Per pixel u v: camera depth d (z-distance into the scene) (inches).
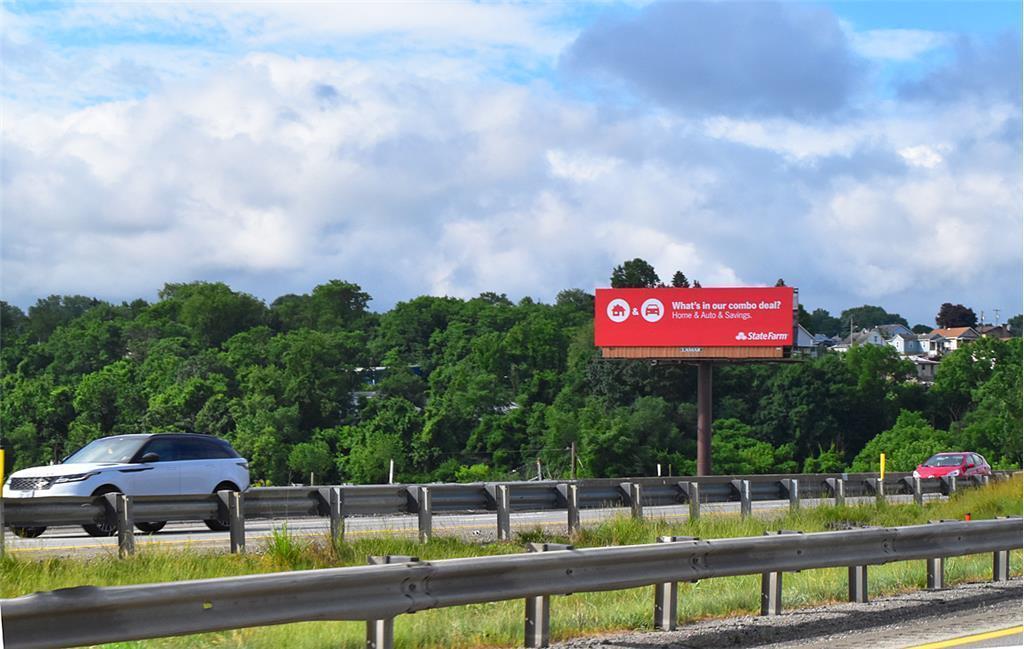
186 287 7071.9
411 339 6569.9
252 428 4687.5
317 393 5009.8
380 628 357.1
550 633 425.1
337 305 7480.3
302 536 647.8
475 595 374.9
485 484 768.3
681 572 435.8
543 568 393.4
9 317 6761.8
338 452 4761.3
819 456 4758.9
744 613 494.3
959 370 5541.3
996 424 4739.2
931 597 532.1
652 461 4367.6
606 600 519.2
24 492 784.3
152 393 4977.9
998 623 461.7
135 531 786.8
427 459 4596.5
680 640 417.1
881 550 518.0
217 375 5007.4
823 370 4945.9
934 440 4621.1
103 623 301.3
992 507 1157.7
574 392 4945.9
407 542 665.0
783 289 3083.2
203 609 319.0
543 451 4434.1
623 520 801.6
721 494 987.9
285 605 334.3
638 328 3169.3
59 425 4968.0
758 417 4785.9
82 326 6382.9
